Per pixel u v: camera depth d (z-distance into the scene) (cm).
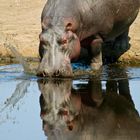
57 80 3027
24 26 4381
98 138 2125
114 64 3606
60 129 2194
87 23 3291
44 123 2278
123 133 2216
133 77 3170
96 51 3419
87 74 3231
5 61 3659
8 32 4194
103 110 2503
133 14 3706
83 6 3262
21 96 2755
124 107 2566
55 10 3170
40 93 2800
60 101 2634
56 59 3020
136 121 2367
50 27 3098
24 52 3784
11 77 3161
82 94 2777
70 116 2389
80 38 3281
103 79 3119
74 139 2061
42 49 3080
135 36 4075
